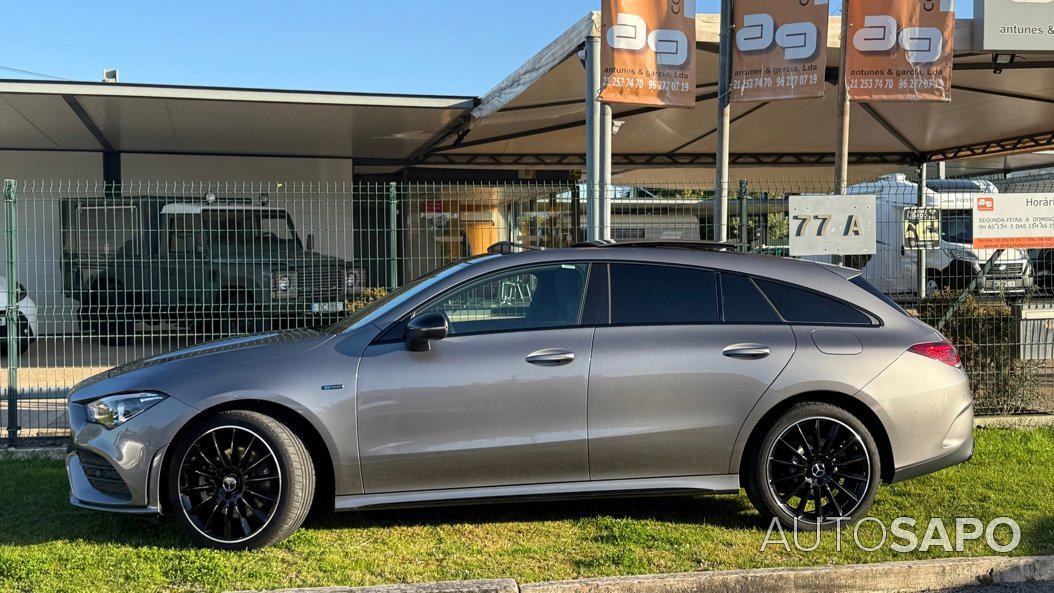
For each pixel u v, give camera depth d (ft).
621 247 18.29
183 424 16.24
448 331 17.15
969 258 43.01
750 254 18.56
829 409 17.20
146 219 41.63
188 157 58.90
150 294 40.42
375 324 17.25
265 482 16.35
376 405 16.52
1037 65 39.24
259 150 58.34
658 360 17.03
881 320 17.93
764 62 28.76
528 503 19.57
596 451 16.92
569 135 56.85
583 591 14.35
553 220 33.24
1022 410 27.78
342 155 61.26
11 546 16.63
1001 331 27.86
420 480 16.74
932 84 28.66
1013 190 33.04
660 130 56.24
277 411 16.75
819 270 18.38
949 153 65.51
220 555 15.97
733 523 18.06
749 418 17.10
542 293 17.60
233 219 41.86
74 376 34.65
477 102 44.16
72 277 40.83
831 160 67.72
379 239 33.09
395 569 15.43
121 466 16.30
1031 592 14.92
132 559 15.81
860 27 28.60
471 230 33.55
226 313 40.78
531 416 16.78
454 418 16.66
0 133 49.52
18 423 26.91
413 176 67.82
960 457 17.85
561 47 34.40
